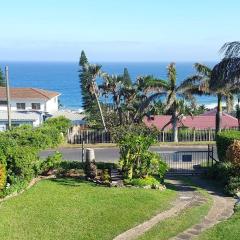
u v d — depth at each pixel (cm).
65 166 2609
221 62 3188
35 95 6706
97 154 3819
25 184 2205
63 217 1798
